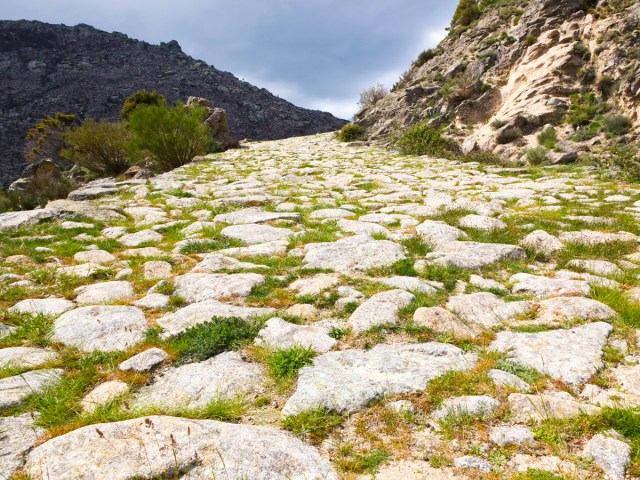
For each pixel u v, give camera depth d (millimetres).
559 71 23969
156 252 7117
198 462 2445
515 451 2619
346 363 3678
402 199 11156
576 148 18875
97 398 3262
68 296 5375
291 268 6129
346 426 2920
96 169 27156
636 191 11367
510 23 32062
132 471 2369
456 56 33906
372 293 5117
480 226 8039
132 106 40094
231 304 4938
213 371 3594
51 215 9312
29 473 2387
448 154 22359
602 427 2744
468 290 5270
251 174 16656
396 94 37969
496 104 26969
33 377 3518
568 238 7199
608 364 3539
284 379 3461
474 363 3609
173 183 14461
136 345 4043
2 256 6887
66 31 119562
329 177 15891
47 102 88375
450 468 2502
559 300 4688
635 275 5535
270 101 119062
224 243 7504
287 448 2600
